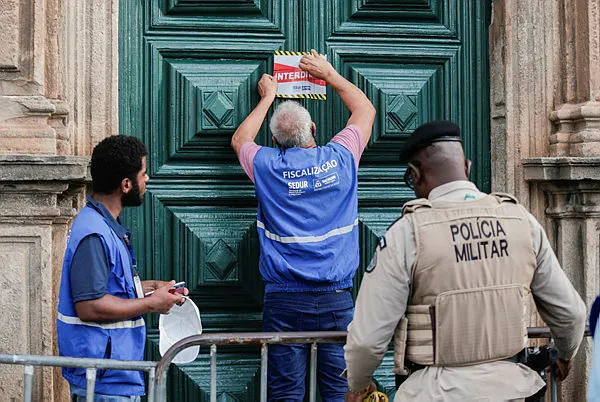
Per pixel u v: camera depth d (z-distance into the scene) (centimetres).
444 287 265
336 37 444
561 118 443
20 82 383
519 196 447
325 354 378
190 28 429
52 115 390
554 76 452
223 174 427
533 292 282
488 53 459
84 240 311
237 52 432
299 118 377
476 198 275
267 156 376
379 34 448
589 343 430
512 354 273
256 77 434
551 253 280
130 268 325
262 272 380
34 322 375
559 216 439
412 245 266
